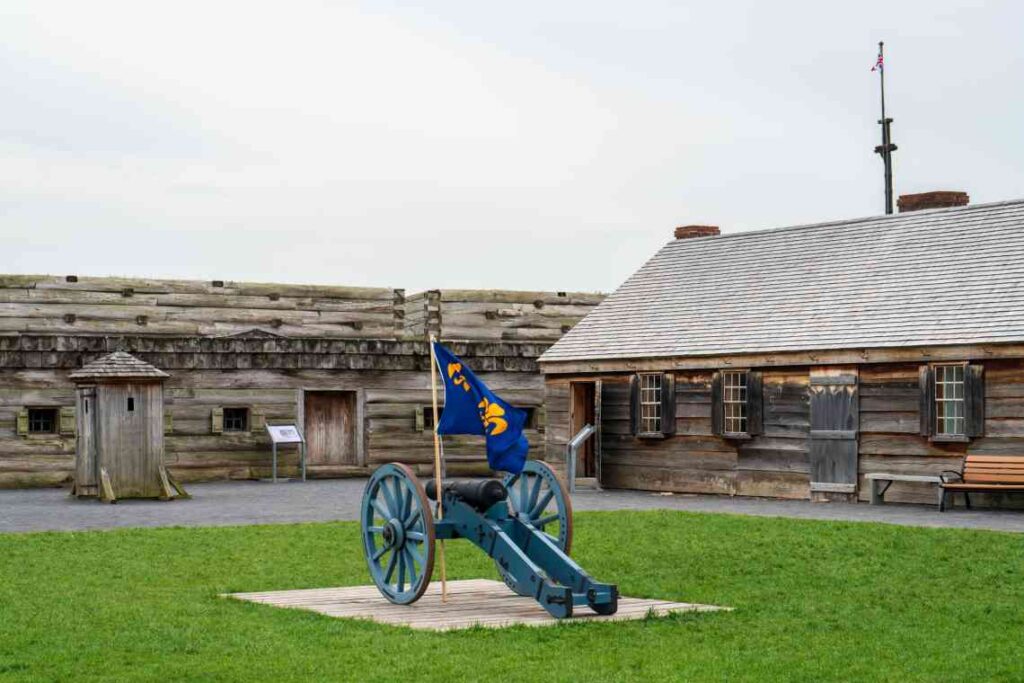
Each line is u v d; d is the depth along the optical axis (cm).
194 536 1927
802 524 2030
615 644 1155
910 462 2545
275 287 3828
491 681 1010
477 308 3969
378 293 3944
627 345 3072
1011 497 2389
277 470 3475
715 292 3097
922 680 1034
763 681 1025
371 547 1419
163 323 3691
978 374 2436
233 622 1245
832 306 2780
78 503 2614
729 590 1459
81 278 3609
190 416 3372
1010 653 1130
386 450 3569
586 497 2822
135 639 1163
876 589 1453
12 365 3209
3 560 1675
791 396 2745
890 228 2950
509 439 1372
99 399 2677
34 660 1081
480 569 1644
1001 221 2741
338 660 1080
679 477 2948
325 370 3512
